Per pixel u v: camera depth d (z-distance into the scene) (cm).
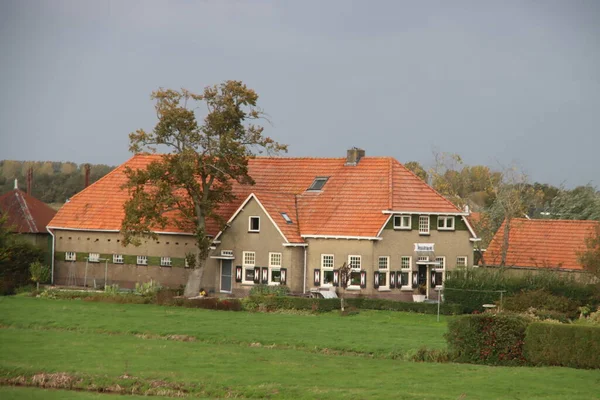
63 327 7669
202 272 10294
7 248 10850
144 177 9956
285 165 11581
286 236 10256
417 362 6319
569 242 11094
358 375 5800
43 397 5319
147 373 5797
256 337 7125
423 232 10425
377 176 10831
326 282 10312
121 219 11350
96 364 6056
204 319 8175
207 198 10444
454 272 9512
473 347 6325
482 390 5366
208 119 10281
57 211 12519
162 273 11050
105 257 11350
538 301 8781
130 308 9012
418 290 10319
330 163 11369
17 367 5922
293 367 6019
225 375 5759
